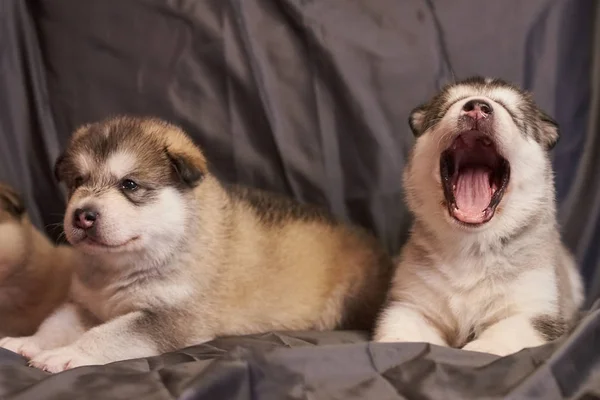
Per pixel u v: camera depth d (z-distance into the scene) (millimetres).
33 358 785
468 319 860
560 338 768
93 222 819
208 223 889
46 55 1058
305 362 715
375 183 1027
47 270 951
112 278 861
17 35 1046
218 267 886
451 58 1020
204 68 1043
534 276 849
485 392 697
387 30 1030
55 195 1046
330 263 958
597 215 981
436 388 700
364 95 1025
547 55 1010
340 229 986
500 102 882
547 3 1010
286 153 1038
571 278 929
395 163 1025
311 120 1038
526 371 718
